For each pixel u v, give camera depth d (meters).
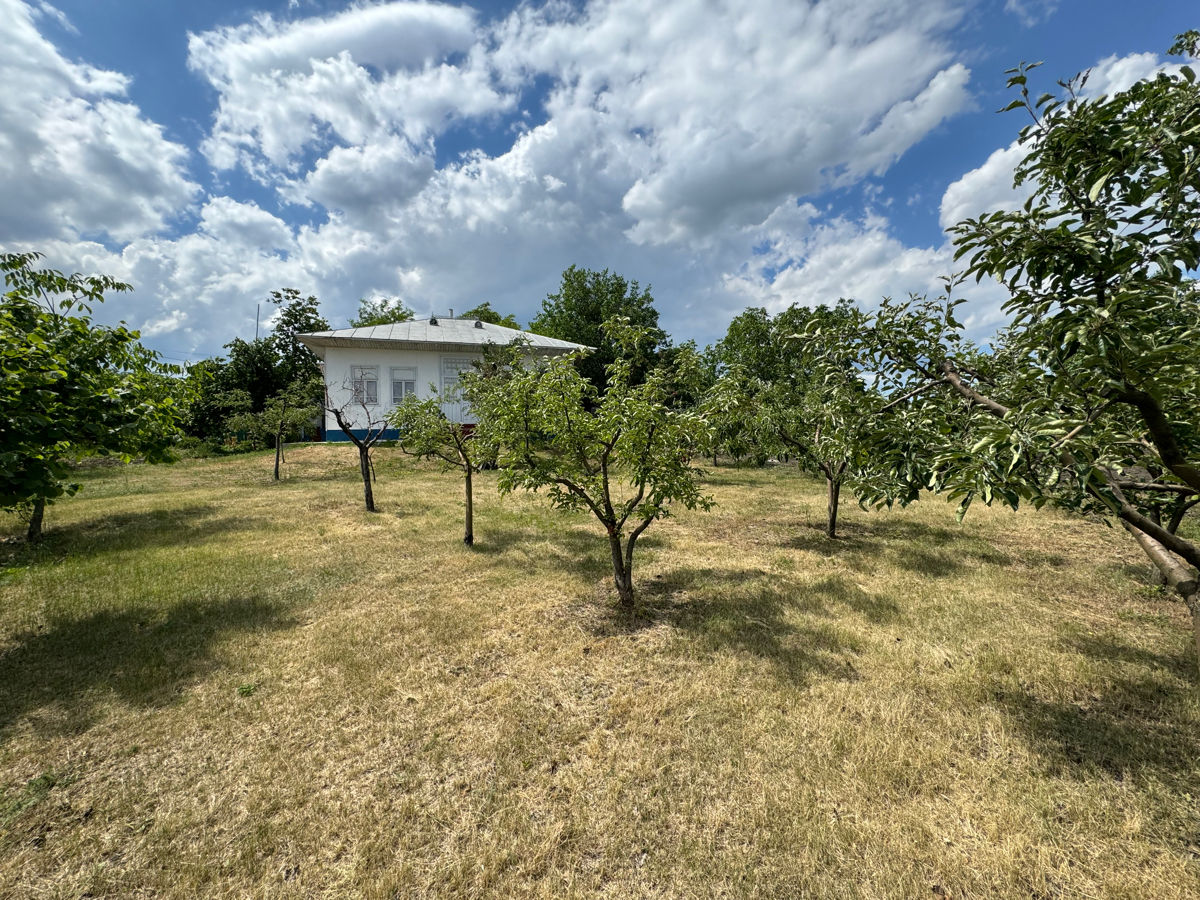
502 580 5.78
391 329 20.69
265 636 4.34
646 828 2.40
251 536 7.80
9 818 2.44
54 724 3.14
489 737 3.05
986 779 2.65
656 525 8.60
